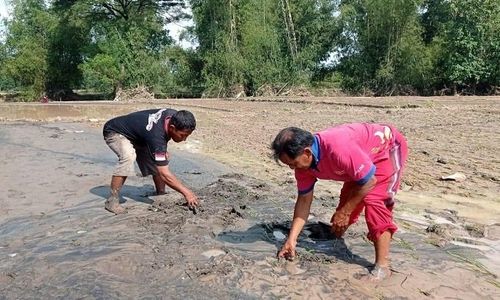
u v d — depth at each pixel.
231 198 6.89
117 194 6.41
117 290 4.23
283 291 4.17
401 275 4.47
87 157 10.30
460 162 9.50
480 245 5.38
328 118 17.72
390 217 4.34
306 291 4.17
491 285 4.41
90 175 8.56
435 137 12.61
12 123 17.14
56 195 7.28
